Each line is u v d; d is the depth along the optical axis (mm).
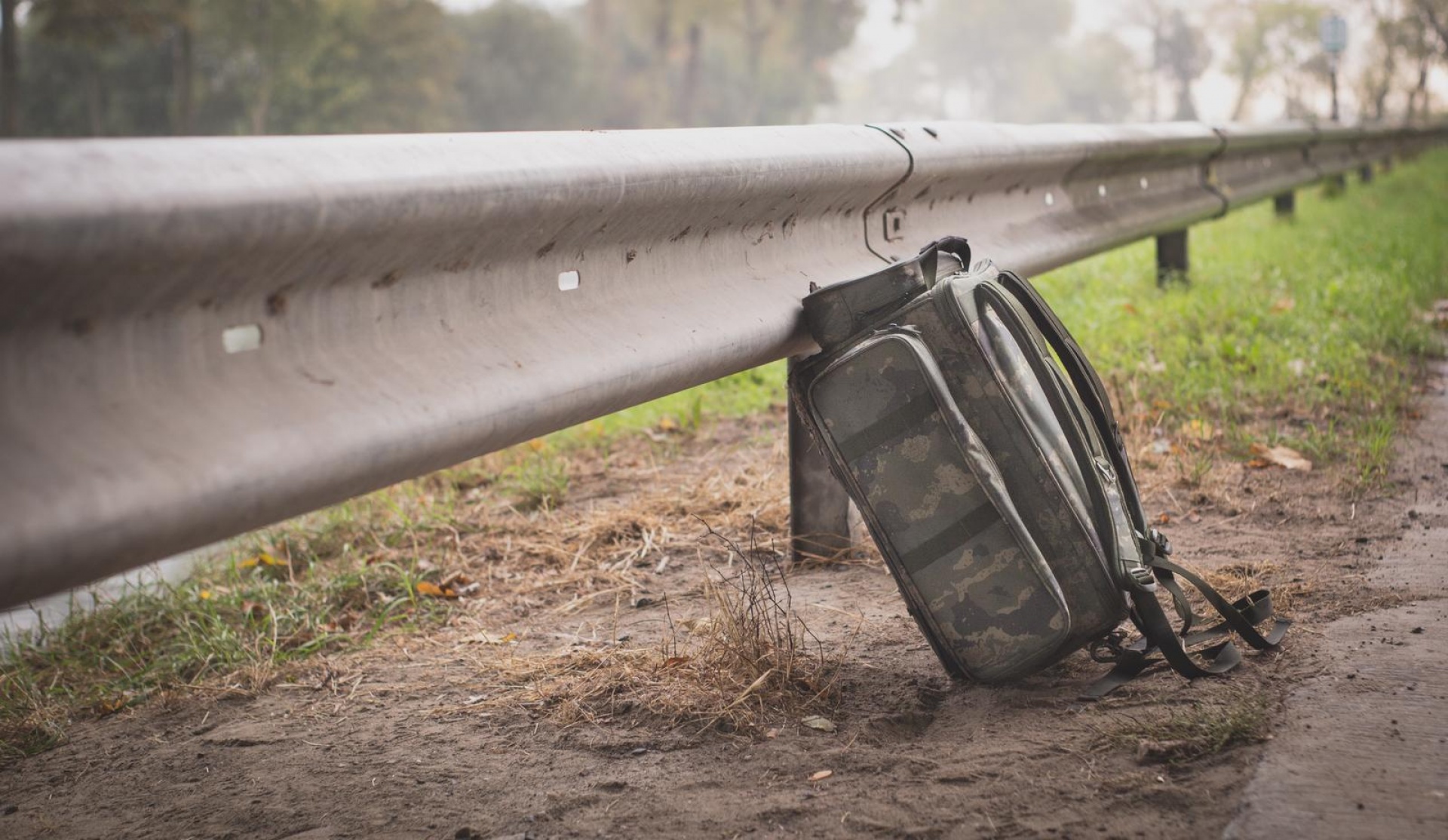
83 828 2008
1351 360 4684
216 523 1304
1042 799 1724
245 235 1334
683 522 3529
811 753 1980
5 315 1148
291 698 2541
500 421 1707
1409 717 1857
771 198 2512
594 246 2053
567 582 3145
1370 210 11773
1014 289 2467
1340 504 3217
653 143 2143
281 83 72000
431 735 2236
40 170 1143
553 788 1952
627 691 2307
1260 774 1706
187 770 2209
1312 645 2205
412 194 1550
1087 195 4812
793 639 2441
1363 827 1549
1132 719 1950
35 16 58250
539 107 89750
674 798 1868
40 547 1127
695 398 5102
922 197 3322
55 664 3020
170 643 3059
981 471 2062
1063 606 2049
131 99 73625
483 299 1807
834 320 2330
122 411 1265
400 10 75188
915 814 1726
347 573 3346
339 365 1530
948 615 2148
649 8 93438
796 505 3082
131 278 1247
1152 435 3939
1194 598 2566
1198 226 11078
